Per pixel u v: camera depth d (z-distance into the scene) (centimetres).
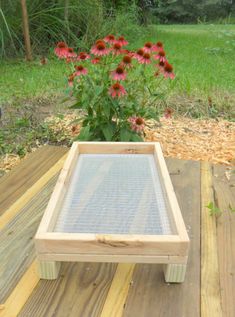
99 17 607
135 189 135
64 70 436
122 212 120
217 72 464
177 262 104
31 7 559
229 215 152
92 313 101
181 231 104
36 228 138
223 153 255
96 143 166
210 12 1556
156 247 101
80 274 113
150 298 106
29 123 293
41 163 195
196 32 982
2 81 411
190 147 266
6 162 238
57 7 574
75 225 112
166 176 137
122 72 197
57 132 280
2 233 135
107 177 144
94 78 218
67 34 586
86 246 102
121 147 166
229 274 117
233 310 103
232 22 1212
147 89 240
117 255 102
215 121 318
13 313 101
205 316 101
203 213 152
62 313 101
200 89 378
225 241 134
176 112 329
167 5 1578
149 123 305
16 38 552
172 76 214
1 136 269
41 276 111
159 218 116
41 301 104
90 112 220
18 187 169
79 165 154
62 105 338
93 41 585
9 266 119
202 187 175
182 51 641
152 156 165
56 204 117
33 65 498
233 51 629
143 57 212
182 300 105
